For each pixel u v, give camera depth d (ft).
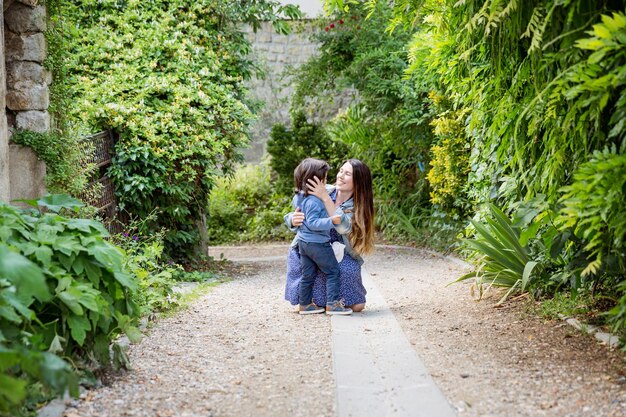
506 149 15.89
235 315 17.01
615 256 12.78
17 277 8.93
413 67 24.23
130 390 10.84
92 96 24.45
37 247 10.66
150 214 23.99
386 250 32.32
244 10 28.78
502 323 14.96
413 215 35.76
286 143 41.75
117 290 11.84
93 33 26.96
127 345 13.43
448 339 13.80
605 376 10.98
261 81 45.27
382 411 9.79
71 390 8.16
